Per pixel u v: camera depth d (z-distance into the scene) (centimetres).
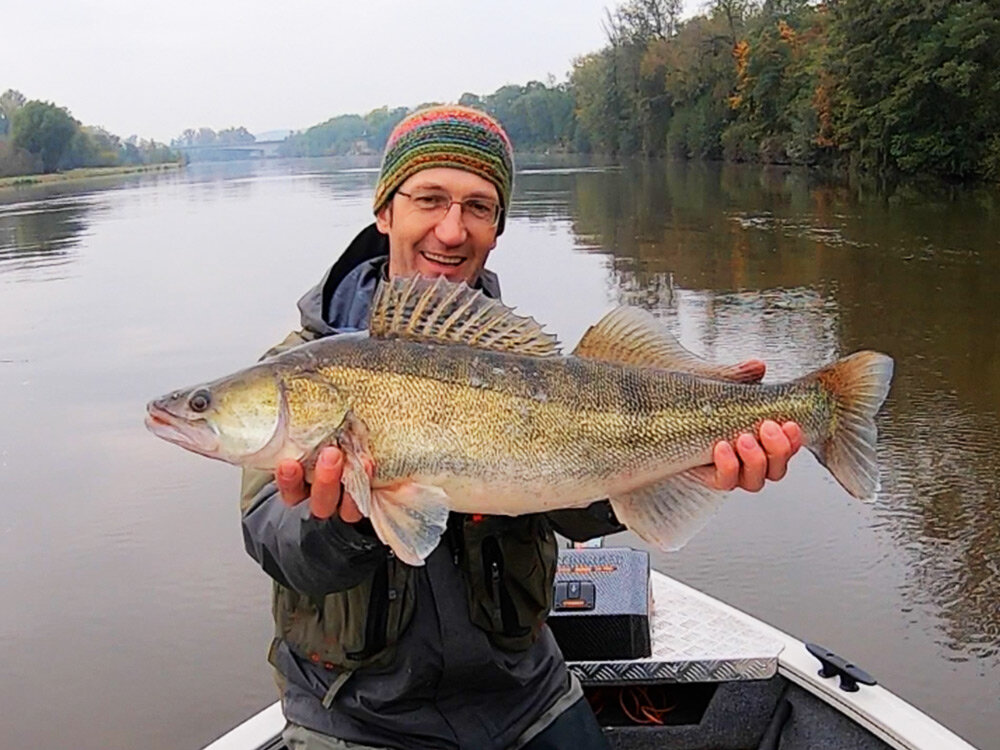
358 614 80
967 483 238
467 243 93
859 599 193
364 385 75
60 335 444
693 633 113
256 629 196
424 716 83
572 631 106
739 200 979
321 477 67
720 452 79
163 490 257
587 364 81
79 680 181
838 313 426
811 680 105
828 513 228
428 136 91
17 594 207
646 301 467
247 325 457
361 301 94
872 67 1137
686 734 110
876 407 81
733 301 460
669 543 81
